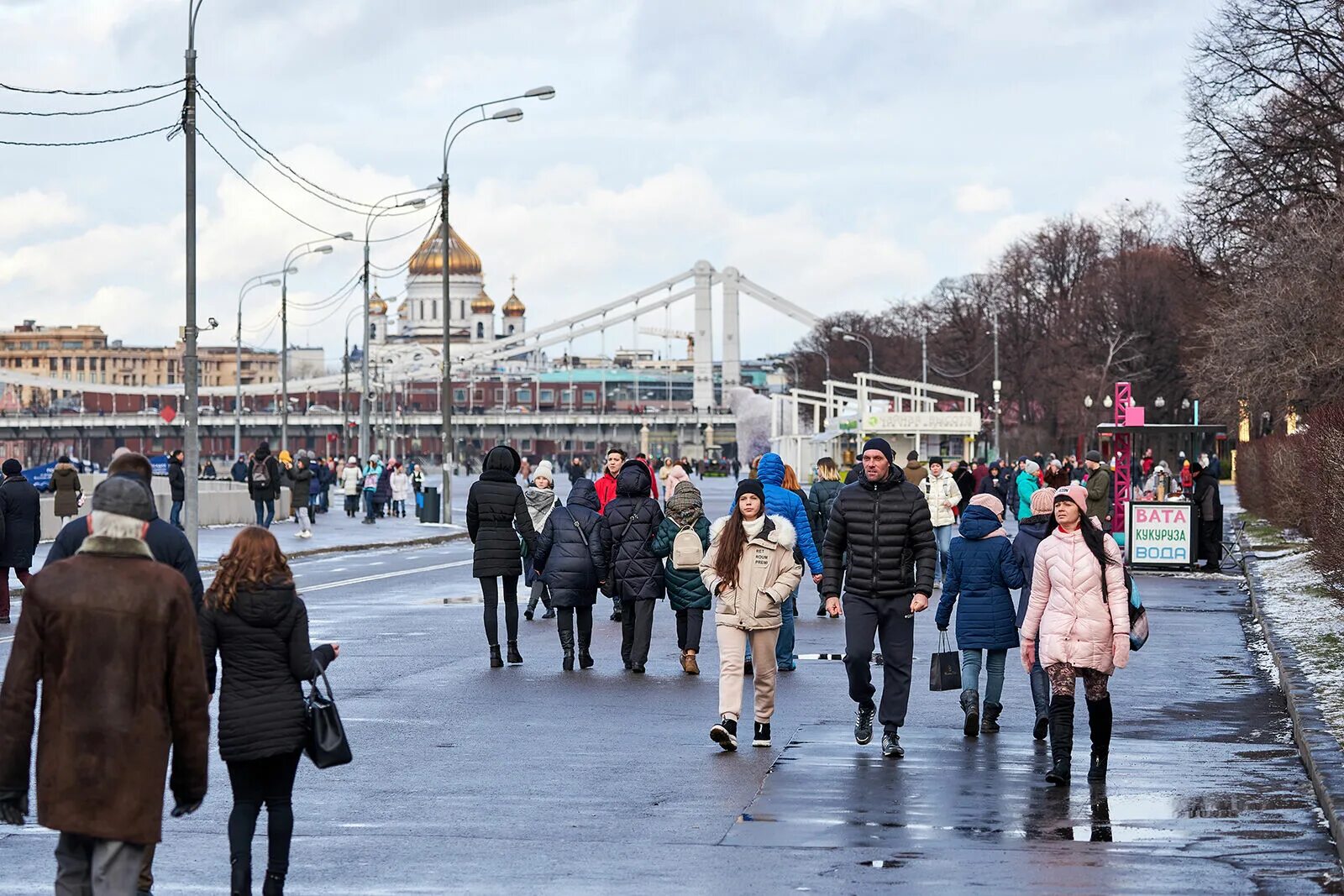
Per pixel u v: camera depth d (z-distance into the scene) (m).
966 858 13.35
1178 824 14.58
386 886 12.55
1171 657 26.98
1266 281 65.06
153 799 9.98
